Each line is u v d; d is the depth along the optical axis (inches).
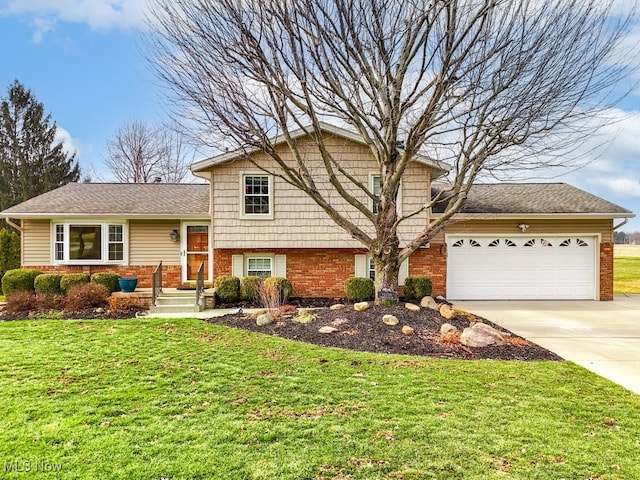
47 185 1165.1
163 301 460.1
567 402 189.6
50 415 170.9
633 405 187.6
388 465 133.9
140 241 558.6
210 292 490.0
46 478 125.0
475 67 295.9
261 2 278.2
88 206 552.4
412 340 295.7
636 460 138.9
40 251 542.6
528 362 256.8
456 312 373.4
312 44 300.5
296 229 518.3
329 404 183.8
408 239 524.7
